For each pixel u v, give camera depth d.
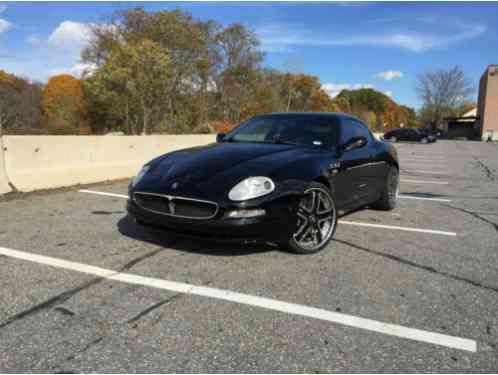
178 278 3.10
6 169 6.10
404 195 7.27
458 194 7.41
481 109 50.44
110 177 7.92
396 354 2.16
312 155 3.98
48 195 6.32
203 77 24.75
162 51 19.20
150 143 9.10
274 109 32.62
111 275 3.14
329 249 3.88
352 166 4.46
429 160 15.66
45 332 2.31
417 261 3.60
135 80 18.41
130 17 22.59
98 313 2.54
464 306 2.73
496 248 4.03
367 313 2.60
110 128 24.38
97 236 4.15
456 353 2.18
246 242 3.25
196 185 3.34
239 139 4.84
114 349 2.15
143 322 2.44
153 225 3.56
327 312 2.61
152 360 2.06
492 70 45.59
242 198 3.21
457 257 3.73
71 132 24.05
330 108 51.59
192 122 23.98
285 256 3.63
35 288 2.89
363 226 4.83
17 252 3.64
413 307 2.70
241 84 30.25
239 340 2.26
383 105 78.81
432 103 69.19
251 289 2.93
